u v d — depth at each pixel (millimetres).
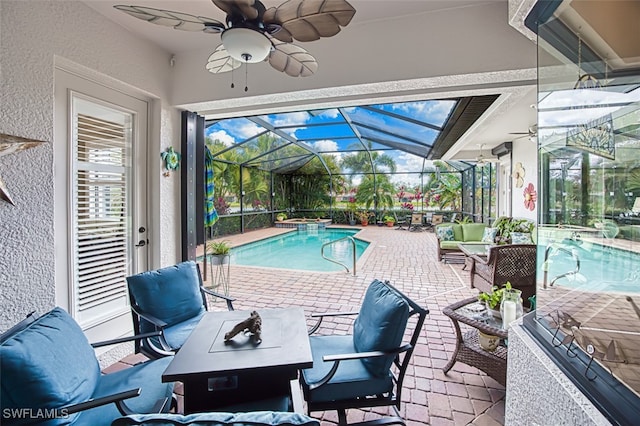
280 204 14766
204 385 1676
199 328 2049
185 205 3617
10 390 1284
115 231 3006
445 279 5430
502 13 2525
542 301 1639
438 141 6414
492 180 9320
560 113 1667
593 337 1269
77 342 1669
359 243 10672
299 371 1917
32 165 2148
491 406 2154
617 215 1476
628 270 1401
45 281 2221
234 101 3342
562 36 1568
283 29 1728
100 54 2648
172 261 3527
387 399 1837
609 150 1487
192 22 1739
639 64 1354
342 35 2883
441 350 2932
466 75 2629
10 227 2031
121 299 3053
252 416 742
